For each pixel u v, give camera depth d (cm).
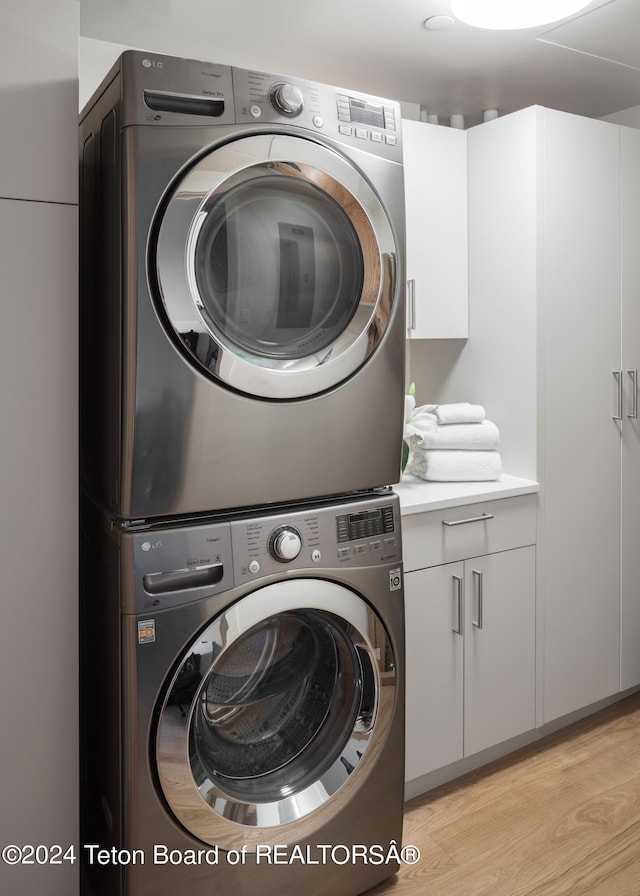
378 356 169
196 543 146
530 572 236
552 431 239
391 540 174
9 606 145
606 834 200
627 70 252
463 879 184
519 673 235
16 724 147
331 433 163
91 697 165
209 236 142
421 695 212
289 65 242
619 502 261
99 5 197
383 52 233
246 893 158
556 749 243
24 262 141
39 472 146
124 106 134
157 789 146
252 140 144
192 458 146
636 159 257
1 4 137
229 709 161
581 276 243
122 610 141
